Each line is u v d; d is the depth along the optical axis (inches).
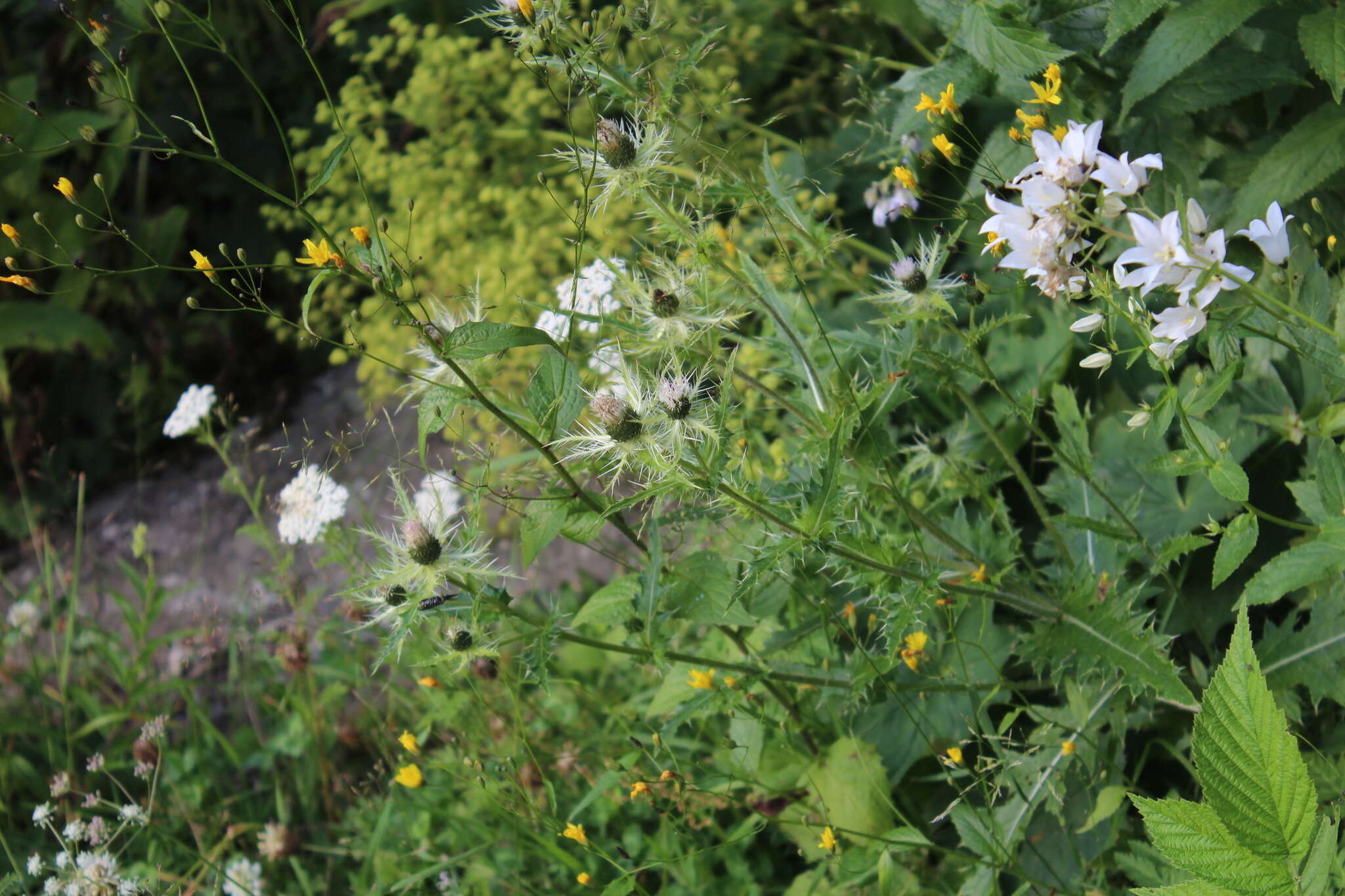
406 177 114.3
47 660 98.7
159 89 151.8
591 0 85.0
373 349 114.0
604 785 67.4
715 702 65.5
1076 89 71.3
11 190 135.7
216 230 152.0
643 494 59.7
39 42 153.9
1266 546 69.4
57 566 109.6
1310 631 64.8
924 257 64.8
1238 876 50.9
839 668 68.5
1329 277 65.2
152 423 145.3
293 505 77.4
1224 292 68.4
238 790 86.5
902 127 72.8
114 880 72.7
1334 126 66.2
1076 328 59.7
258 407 145.9
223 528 129.0
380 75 145.9
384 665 87.0
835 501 60.6
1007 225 59.0
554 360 60.5
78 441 142.6
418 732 79.2
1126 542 68.1
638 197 63.7
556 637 63.9
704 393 60.3
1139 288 59.6
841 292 90.7
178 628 111.8
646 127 63.2
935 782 71.7
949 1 71.5
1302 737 64.6
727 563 67.6
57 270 141.4
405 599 62.8
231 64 152.9
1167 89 69.4
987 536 68.1
